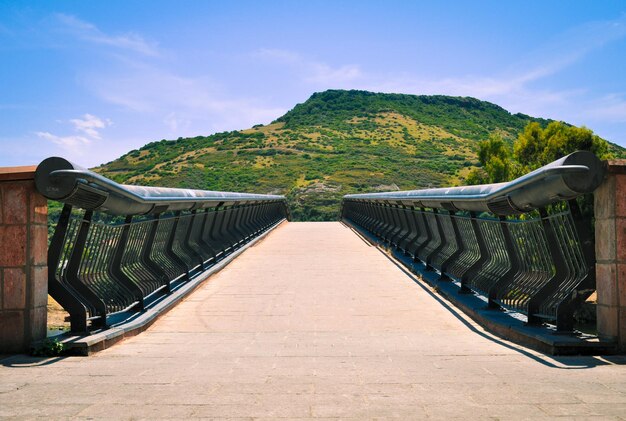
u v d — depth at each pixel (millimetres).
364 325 7465
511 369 4816
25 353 5605
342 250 15906
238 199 14445
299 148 102375
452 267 9922
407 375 4602
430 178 81188
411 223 13883
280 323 7598
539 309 6406
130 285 7590
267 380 4438
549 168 5238
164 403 3785
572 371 4707
